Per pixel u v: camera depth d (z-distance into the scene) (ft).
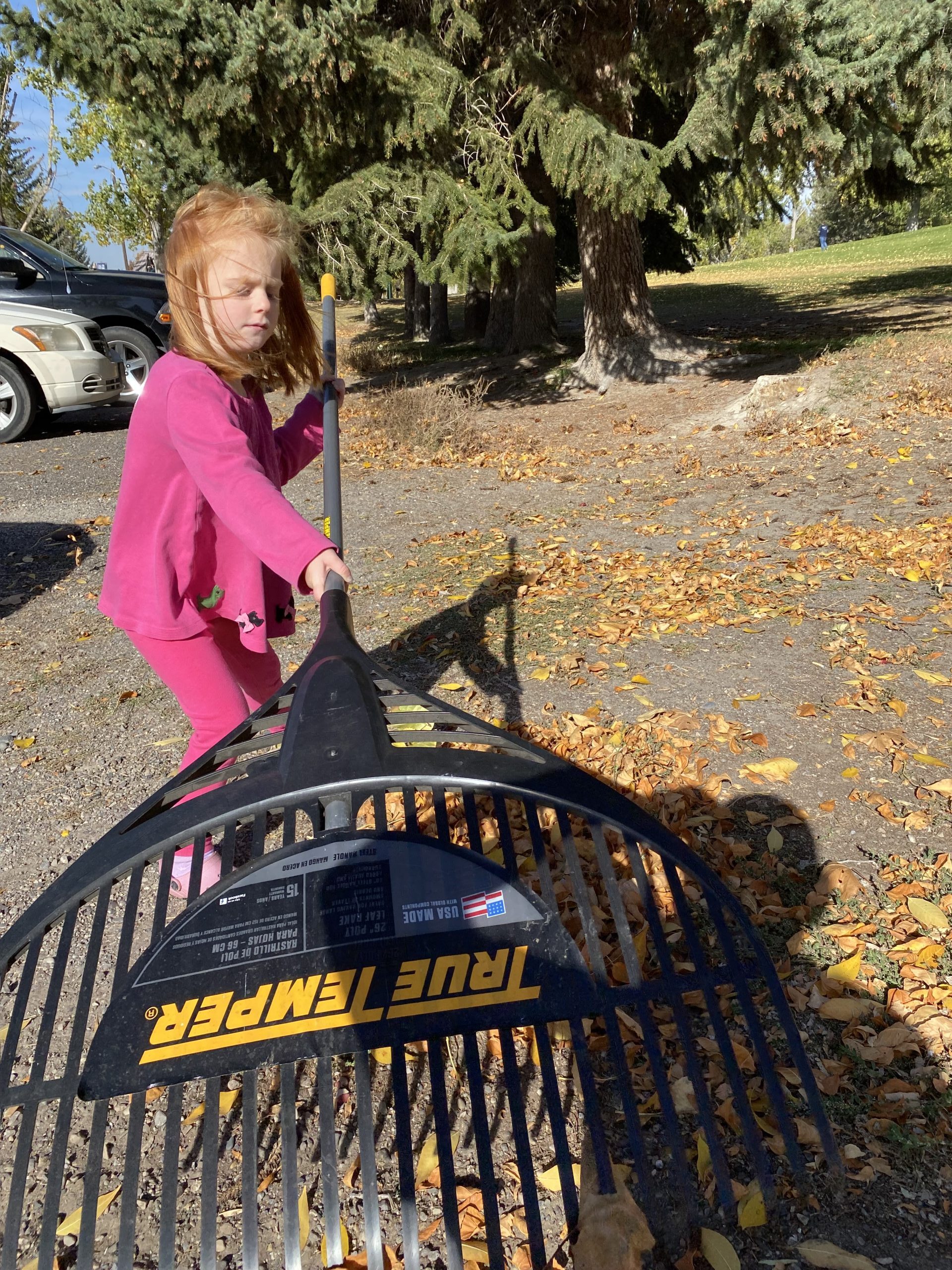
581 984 4.08
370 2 28.32
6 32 27.78
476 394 36.04
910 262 92.27
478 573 16.69
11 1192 3.77
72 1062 3.95
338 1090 6.35
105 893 4.42
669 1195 5.46
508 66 30.76
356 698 5.03
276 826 9.36
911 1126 5.81
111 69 28.07
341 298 32.12
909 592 13.94
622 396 35.29
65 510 22.41
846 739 10.16
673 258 60.64
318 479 25.58
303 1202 5.61
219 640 7.83
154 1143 6.09
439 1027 3.92
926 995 6.75
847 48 25.98
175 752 11.33
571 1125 5.98
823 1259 5.05
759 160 29.63
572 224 62.75
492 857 8.61
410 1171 3.77
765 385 29.04
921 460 21.11
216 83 27.94
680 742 10.28
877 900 7.79
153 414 6.31
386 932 4.17
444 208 30.76
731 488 21.20
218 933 4.20
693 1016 6.74
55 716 12.48
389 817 9.30
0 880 9.02
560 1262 5.16
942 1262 5.01
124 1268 3.55
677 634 13.25
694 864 4.46
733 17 25.99
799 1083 6.13
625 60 35.27
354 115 30.66
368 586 16.53
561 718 11.11
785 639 12.73
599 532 18.78
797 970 7.11
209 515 6.81
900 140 28.22
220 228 6.13
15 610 16.53
